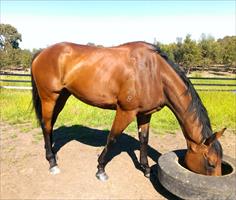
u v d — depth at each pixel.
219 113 7.32
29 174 3.99
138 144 5.28
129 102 3.51
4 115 6.85
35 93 4.23
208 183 3.02
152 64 3.47
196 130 3.33
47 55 3.90
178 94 3.42
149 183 3.88
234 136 6.07
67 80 3.81
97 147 5.02
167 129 6.32
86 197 3.46
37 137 5.46
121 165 4.34
